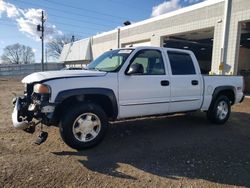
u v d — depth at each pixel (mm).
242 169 4125
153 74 5609
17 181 3500
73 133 4547
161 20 20484
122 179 3686
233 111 9375
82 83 4633
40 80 4453
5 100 11398
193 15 17344
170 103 5840
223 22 14961
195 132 6195
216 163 4324
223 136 5930
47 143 5035
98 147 4914
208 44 27516
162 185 3559
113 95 4953
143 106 5410
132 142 5281
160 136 5758
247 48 26547
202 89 6469
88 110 4656
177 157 4539
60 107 4586
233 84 7297
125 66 5188
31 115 4617
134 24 24359
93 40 35219
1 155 4371
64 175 3723
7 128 6109
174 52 6109
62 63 48438
